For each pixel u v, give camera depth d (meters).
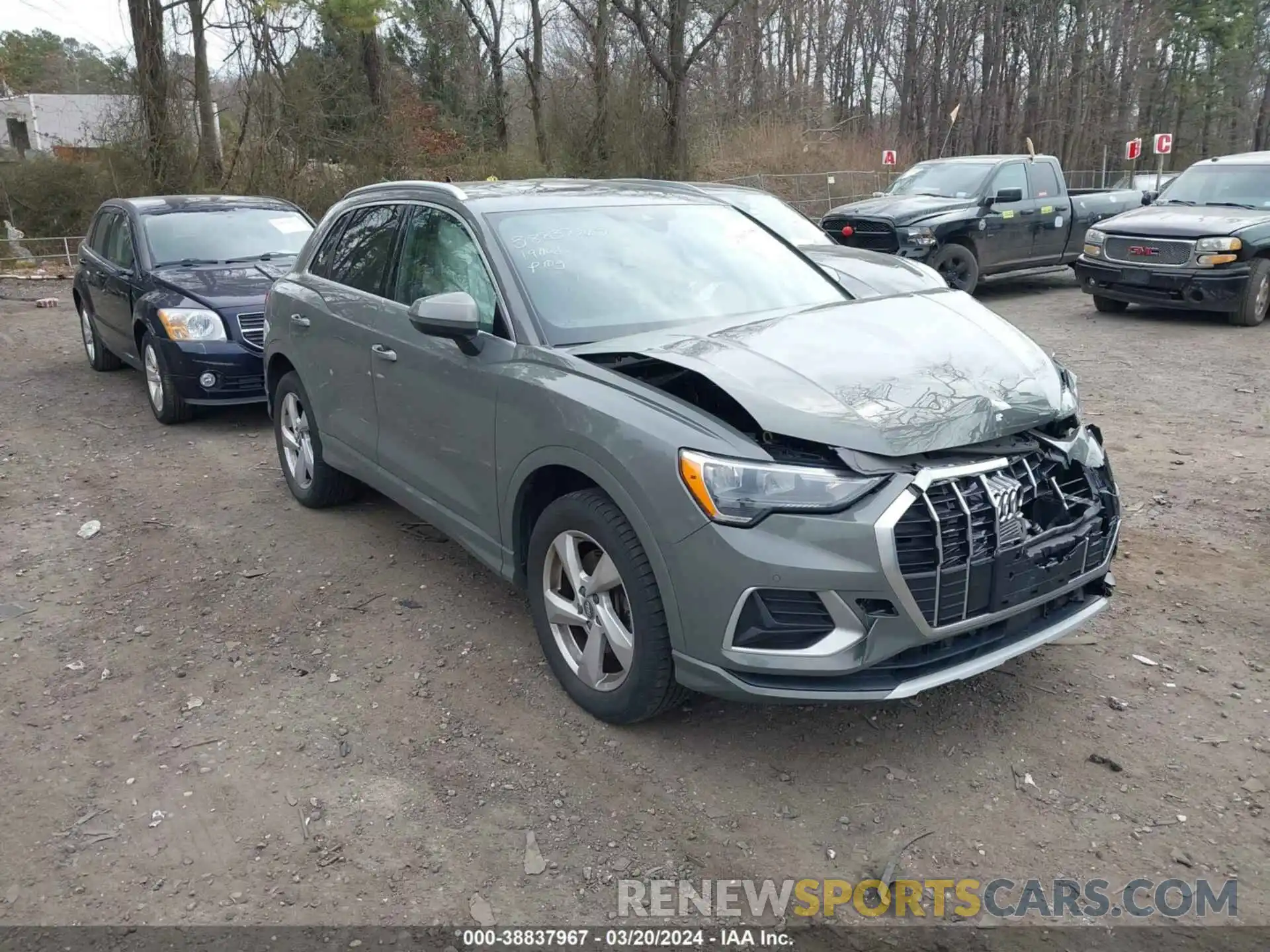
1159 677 3.91
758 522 2.99
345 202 5.65
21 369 10.57
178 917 2.80
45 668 4.20
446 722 3.71
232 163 23.83
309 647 4.31
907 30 44.75
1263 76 55.78
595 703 3.62
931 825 3.11
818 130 36.09
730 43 36.31
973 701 3.77
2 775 3.46
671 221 4.63
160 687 4.02
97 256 9.73
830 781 3.33
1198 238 11.27
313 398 5.55
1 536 5.70
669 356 3.45
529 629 4.41
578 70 30.03
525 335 3.85
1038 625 3.38
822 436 3.02
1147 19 47.34
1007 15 45.19
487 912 2.81
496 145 34.88
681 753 3.49
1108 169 48.66
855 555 2.93
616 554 3.34
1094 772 3.34
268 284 8.10
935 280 8.13
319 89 24.80
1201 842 3.02
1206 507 5.66
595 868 2.96
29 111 37.94
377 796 3.30
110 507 6.16
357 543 5.45
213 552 5.39
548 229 4.30
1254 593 4.59
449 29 38.69
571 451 3.47
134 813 3.25
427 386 4.33
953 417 3.13
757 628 3.02
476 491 4.11
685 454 3.10
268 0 22.11
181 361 7.64
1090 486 3.53
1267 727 3.57
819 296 4.47
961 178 14.28
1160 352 10.14
